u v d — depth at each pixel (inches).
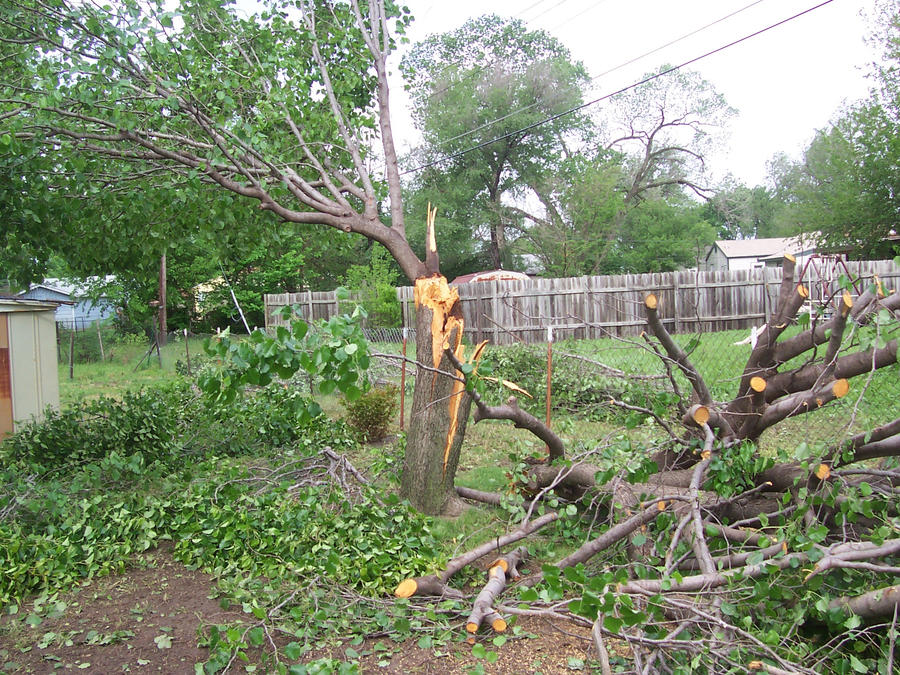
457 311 228.2
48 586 175.6
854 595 131.2
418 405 227.0
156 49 233.5
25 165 237.9
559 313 765.3
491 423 382.0
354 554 176.2
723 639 120.5
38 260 291.7
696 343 180.7
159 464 282.0
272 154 257.0
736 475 163.8
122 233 287.3
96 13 228.2
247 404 339.6
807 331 176.9
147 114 239.6
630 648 129.8
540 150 1503.4
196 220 290.0
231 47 287.6
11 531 190.5
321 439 326.0
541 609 136.5
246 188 246.7
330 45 303.9
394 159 265.0
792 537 136.6
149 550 207.2
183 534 198.1
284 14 297.0
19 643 147.3
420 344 227.6
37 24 235.5
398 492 236.8
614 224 1339.8
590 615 115.3
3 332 341.7
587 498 192.5
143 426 299.7
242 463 300.8
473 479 270.7
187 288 1159.0
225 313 1217.4
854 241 998.4
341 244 344.2
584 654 137.0
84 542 195.6
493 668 133.0
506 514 220.8
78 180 240.4
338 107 285.7
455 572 165.3
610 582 119.6
